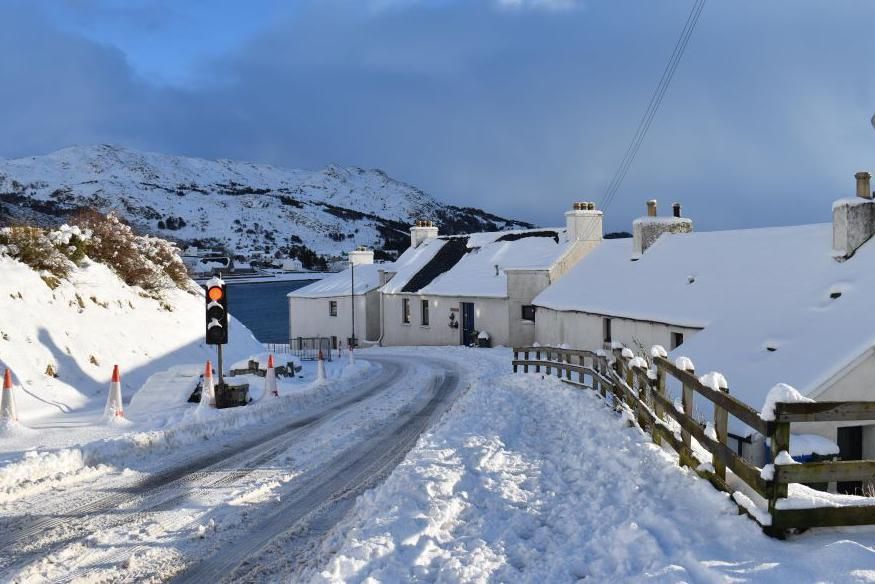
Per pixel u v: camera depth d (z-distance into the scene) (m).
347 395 18.67
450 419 12.88
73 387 15.85
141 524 7.36
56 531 7.07
